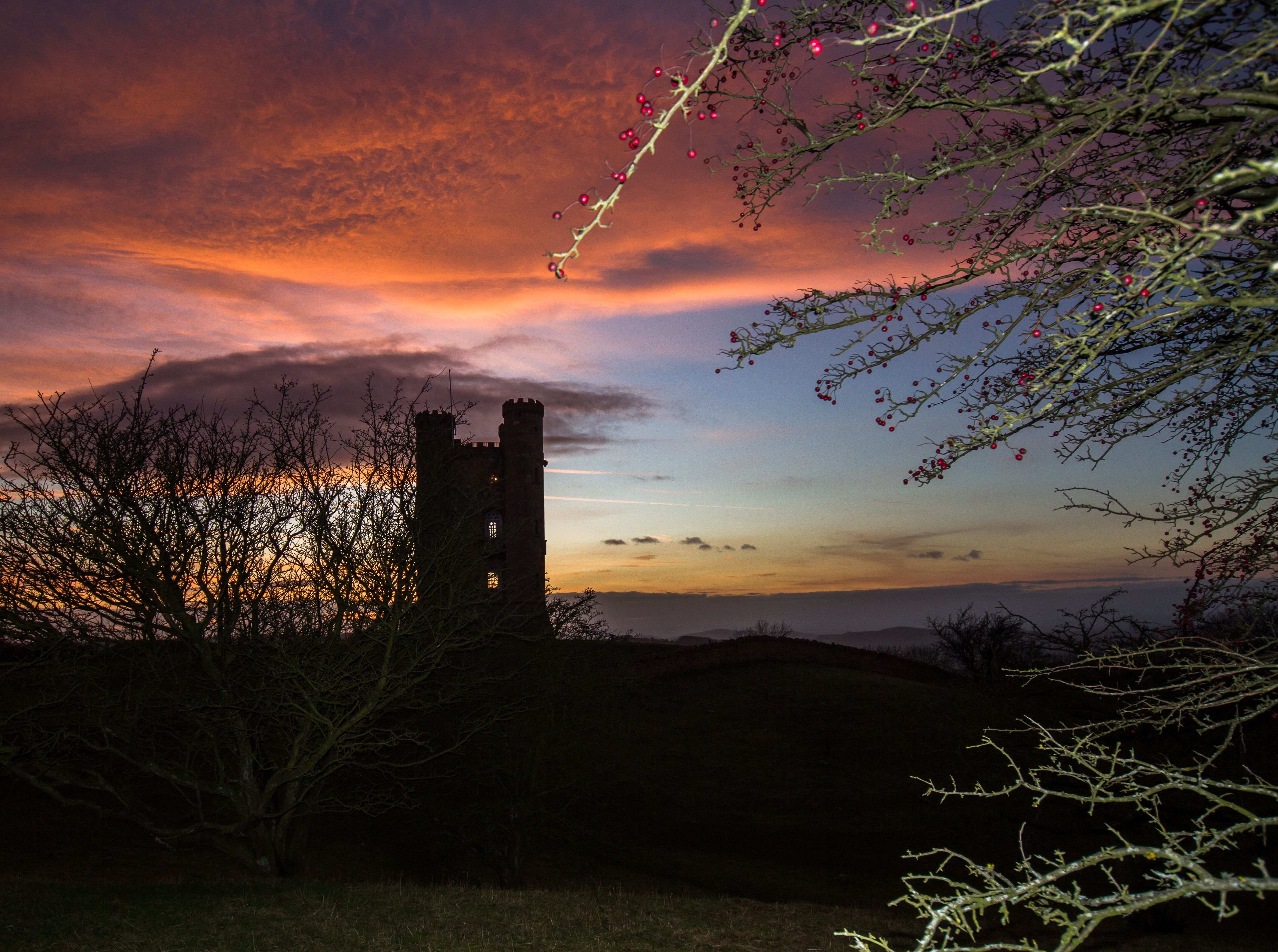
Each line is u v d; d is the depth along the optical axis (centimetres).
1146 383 387
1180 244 265
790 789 2817
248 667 1082
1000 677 1438
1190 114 294
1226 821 1027
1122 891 207
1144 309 258
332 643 1066
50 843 1467
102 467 997
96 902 912
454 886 1202
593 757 1775
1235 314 354
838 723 3441
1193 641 392
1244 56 251
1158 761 1001
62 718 1052
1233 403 426
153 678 1061
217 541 1073
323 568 1102
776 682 3962
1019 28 320
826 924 1034
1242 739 411
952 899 217
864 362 404
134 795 1108
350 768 1270
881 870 2172
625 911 1059
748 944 912
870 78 363
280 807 1157
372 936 851
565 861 2030
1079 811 1284
